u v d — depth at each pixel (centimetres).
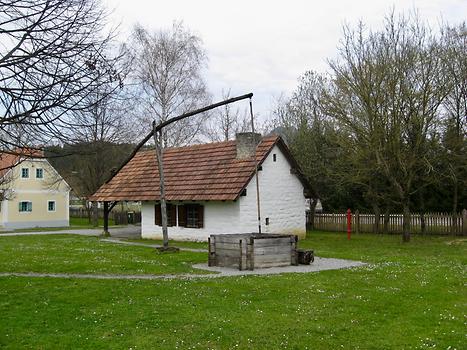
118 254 2328
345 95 3012
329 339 980
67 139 918
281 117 4762
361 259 2150
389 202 3681
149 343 952
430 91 2755
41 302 1270
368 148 2888
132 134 4438
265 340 969
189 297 1316
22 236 3747
